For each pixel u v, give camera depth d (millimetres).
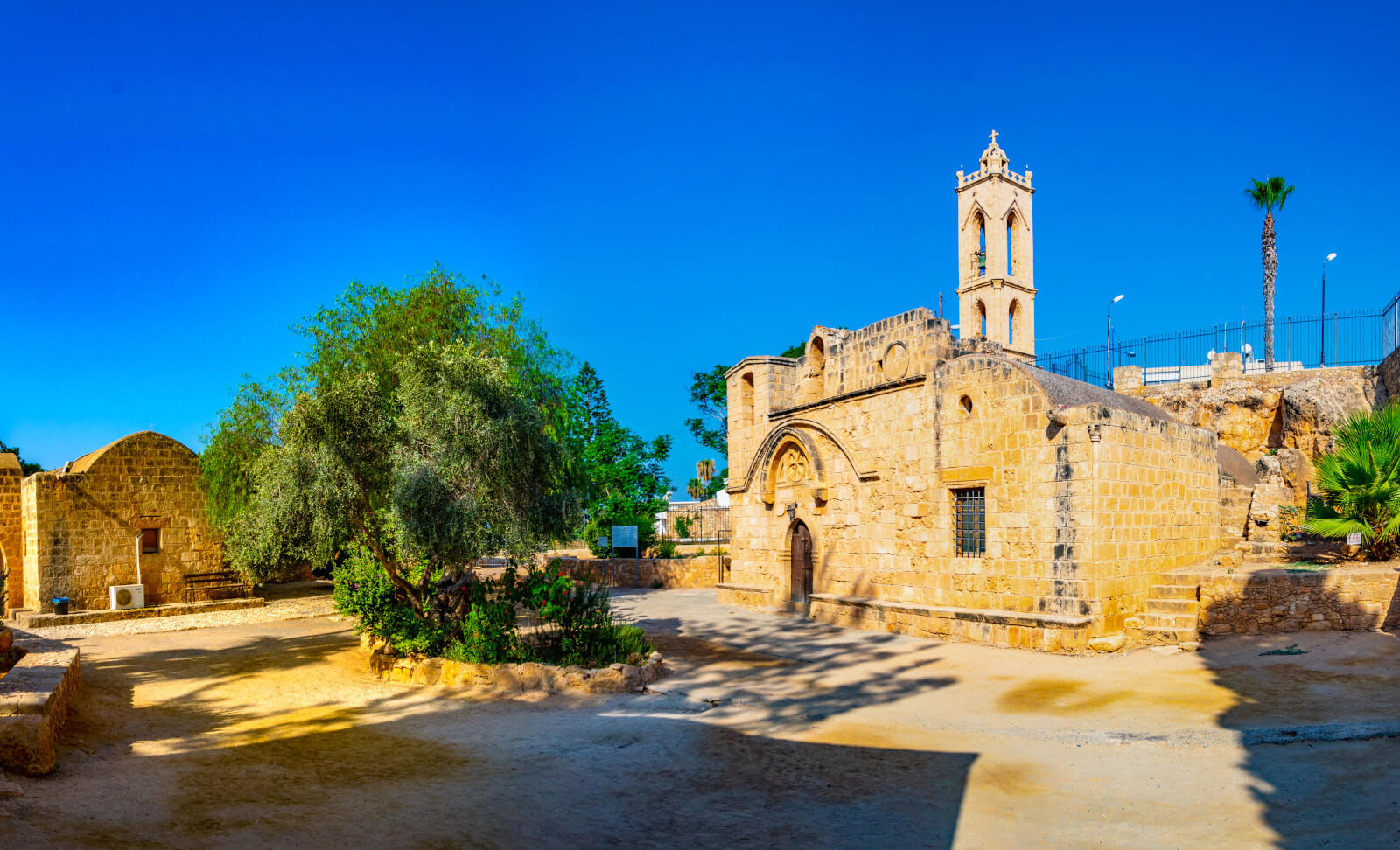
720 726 12805
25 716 9375
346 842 7746
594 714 13500
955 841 8273
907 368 22281
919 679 16172
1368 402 27406
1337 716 11727
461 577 18172
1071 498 18047
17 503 30625
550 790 9633
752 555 29031
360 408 16578
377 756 10930
